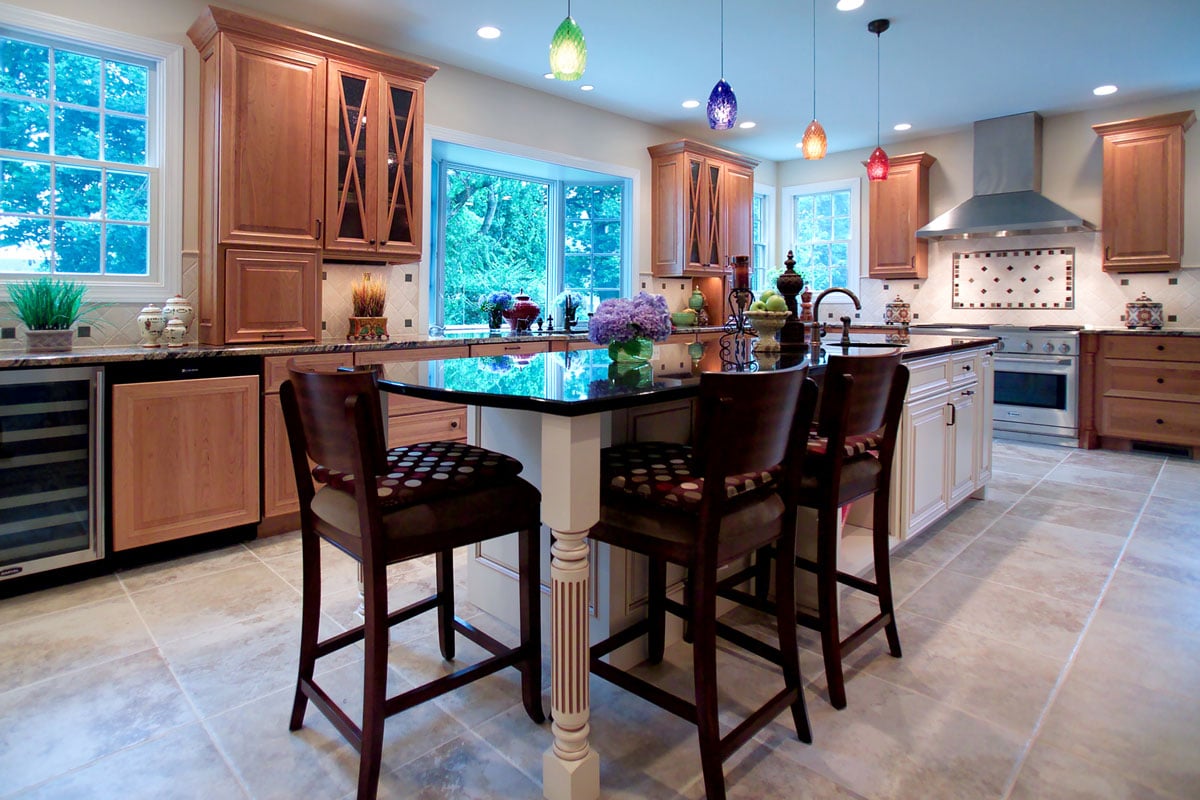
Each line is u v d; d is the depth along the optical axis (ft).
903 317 20.90
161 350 9.34
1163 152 16.42
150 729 5.62
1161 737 5.49
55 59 10.18
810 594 7.59
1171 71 15.25
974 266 20.21
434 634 7.27
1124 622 7.54
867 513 9.41
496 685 6.33
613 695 6.16
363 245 12.05
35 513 8.21
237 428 9.77
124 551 9.00
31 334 8.99
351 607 7.97
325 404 4.61
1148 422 16.08
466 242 17.49
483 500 5.16
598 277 19.22
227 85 10.34
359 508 4.53
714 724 4.61
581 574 4.64
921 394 9.47
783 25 12.68
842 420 5.66
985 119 18.88
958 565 9.25
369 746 4.62
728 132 20.21
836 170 22.91
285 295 10.98
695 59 14.38
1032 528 10.83
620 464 5.55
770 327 9.11
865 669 6.56
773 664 6.64
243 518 9.89
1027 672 6.50
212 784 4.98
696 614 4.61
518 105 15.94
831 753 5.29
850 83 15.92
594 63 14.58
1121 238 17.08
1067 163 18.45
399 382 5.61
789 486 5.32
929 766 5.14
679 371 6.56
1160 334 15.71
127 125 10.80
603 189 19.19
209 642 7.10
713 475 4.50
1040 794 4.84
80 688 6.22
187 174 11.10
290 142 10.99
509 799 4.84
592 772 4.80
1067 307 18.69
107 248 10.67
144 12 10.62
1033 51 14.03
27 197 10.03
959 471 11.00
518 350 13.73
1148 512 11.65
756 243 23.93
